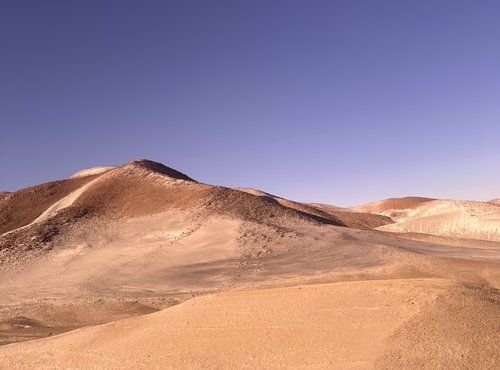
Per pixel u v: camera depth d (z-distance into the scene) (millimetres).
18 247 47438
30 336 25828
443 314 12039
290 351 12234
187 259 40688
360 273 33562
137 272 39062
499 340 11062
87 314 30750
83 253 45250
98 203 57281
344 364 11406
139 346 14227
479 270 32750
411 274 32750
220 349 12969
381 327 12172
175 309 15641
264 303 14242
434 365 10719
